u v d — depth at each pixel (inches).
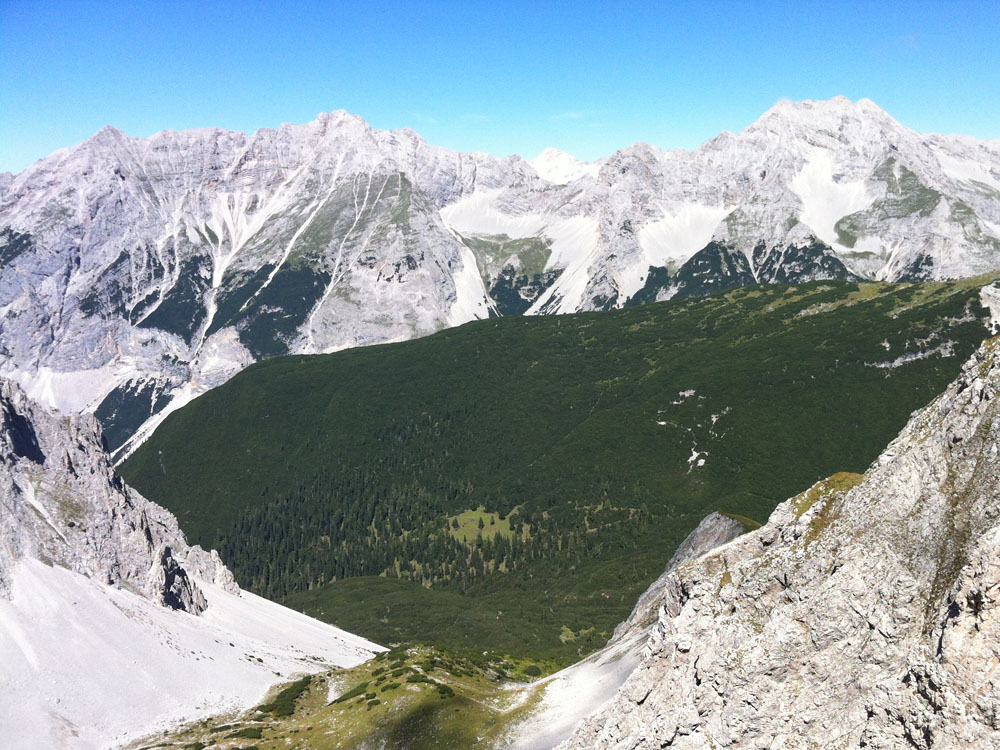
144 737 4729.3
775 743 2406.5
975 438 2443.4
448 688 4702.3
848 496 2682.1
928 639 2167.8
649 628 4633.4
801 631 2504.9
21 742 4212.6
